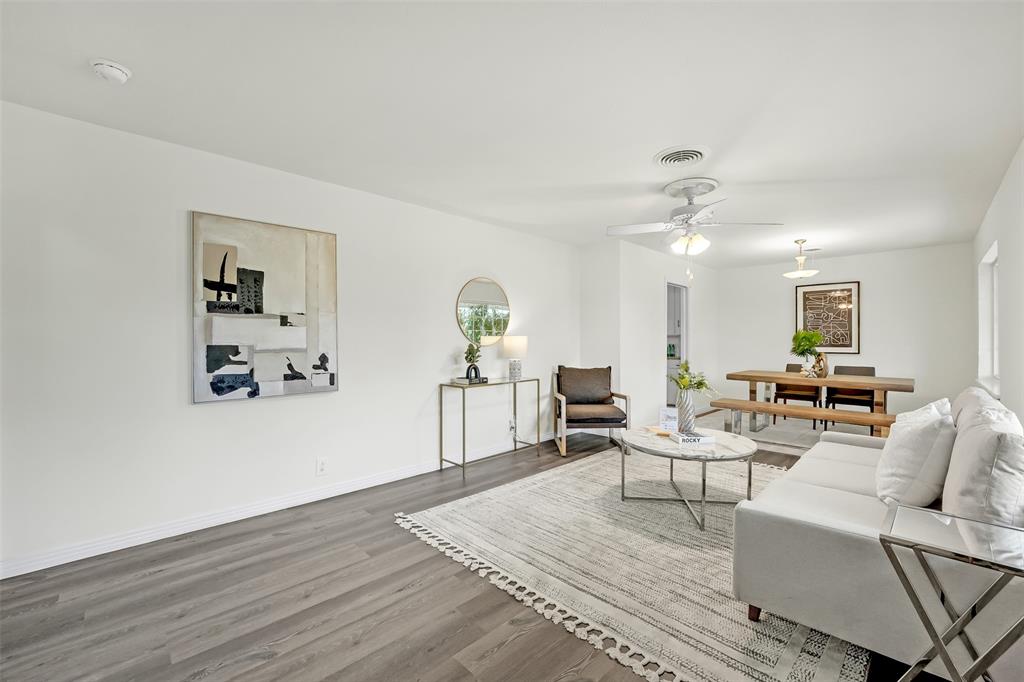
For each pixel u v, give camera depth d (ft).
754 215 13.64
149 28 5.47
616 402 17.52
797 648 5.54
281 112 7.57
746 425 18.95
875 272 19.77
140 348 8.43
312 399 10.69
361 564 7.66
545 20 5.31
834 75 6.40
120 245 8.22
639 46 5.80
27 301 7.43
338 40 5.72
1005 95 6.88
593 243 18.02
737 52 5.90
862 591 5.11
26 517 7.41
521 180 10.70
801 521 5.53
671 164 9.64
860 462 8.61
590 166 9.80
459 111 7.52
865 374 18.47
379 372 11.94
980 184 10.85
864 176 10.34
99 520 8.02
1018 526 4.78
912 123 7.80
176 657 5.45
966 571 4.49
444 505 10.33
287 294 10.19
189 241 8.96
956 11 5.08
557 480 12.14
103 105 7.36
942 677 4.58
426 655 5.48
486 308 14.79
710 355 23.81
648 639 5.73
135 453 8.38
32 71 6.41
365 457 11.64
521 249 16.08
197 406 9.08
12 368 7.31
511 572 7.34
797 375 17.43
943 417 6.29
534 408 16.61
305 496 10.53
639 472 12.80
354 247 11.42
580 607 6.40
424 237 13.00
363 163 9.75
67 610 6.39
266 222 9.90
